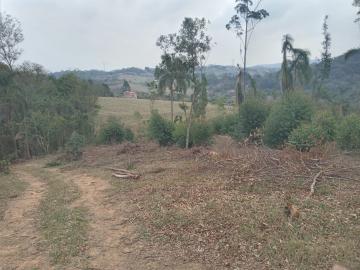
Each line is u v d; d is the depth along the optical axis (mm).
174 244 7848
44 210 11492
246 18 30203
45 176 19875
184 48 24188
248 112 23250
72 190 14344
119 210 10750
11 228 10016
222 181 12047
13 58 42719
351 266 6094
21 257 7891
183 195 11094
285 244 7051
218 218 8719
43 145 43344
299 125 18734
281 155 12961
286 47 30188
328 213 8375
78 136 27016
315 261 6387
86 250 7953
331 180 10875
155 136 26938
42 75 46812
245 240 7477
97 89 62562
